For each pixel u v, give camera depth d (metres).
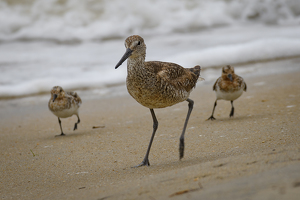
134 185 6.93
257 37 25.55
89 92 18.23
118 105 16.14
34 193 7.95
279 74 18.58
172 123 12.93
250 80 17.92
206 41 25.03
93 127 13.34
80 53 23.80
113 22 27.89
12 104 17.09
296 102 13.68
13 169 9.70
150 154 9.99
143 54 8.84
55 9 27.81
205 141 10.48
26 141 12.28
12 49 24.41
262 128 10.94
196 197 5.44
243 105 14.23
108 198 6.47
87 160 9.98
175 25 28.52
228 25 29.12
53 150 11.09
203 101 15.67
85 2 28.19
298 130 10.28
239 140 10.13
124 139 11.61
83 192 7.32
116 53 23.67
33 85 18.81
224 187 5.57
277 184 5.16
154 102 9.08
